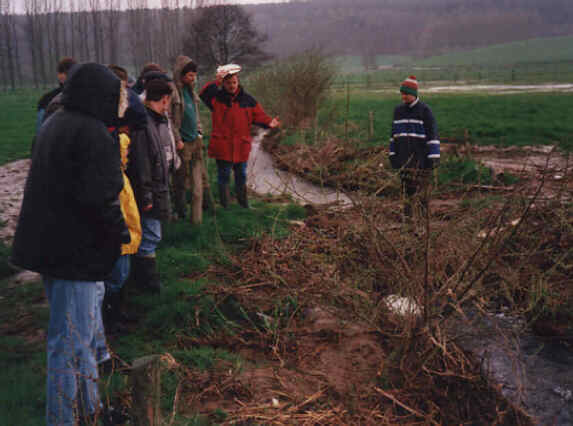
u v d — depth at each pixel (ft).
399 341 11.69
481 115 63.31
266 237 19.56
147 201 14.16
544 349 12.41
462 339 11.98
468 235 12.50
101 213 8.56
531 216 14.39
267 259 17.47
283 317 14.19
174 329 13.47
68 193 8.44
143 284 15.24
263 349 12.81
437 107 75.20
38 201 8.45
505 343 12.00
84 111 8.53
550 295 13.76
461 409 10.42
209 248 19.26
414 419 10.20
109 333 13.24
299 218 22.65
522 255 13.42
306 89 45.91
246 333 13.57
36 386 10.78
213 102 22.98
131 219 12.19
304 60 47.47
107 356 10.81
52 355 8.82
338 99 52.54
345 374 11.64
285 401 10.75
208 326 13.66
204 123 59.57
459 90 147.95
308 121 45.27
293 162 30.19
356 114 66.03
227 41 134.62
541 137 45.24
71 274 8.65
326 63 47.34
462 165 29.04
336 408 10.38
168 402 10.36
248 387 11.07
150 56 244.01
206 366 11.73
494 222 12.17
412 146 20.29
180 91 20.34
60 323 8.83
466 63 474.08
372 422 10.00
